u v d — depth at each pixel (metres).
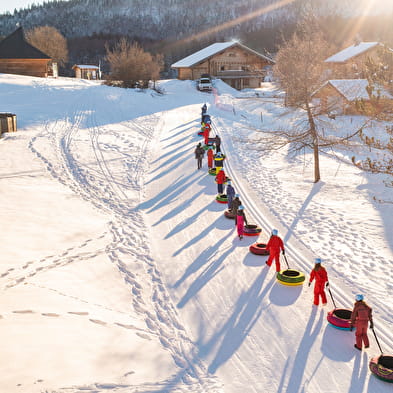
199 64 78.12
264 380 8.71
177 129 38.97
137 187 23.17
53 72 77.31
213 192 22.19
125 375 8.35
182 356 9.47
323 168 27.41
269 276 13.32
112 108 45.03
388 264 13.91
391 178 24.03
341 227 17.20
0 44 60.62
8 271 12.39
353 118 37.34
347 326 10.38
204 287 12.69
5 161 24.98
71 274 12.83
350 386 8.51
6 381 7.43
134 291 12.41
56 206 18.95
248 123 44.59
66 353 8.67
